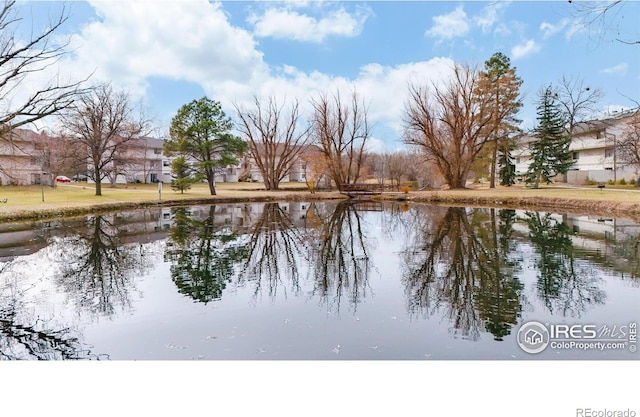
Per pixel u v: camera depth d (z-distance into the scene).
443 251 10.73
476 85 33.22
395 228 15.45
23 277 8.15
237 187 44.75
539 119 32.44
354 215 20.53
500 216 18.72
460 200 27.23
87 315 6.00
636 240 11.90
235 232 14.48
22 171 35.56
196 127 29.25
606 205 19.00
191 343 4.99
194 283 7.71
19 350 4.85
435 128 35.00
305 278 8.09
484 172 39.06
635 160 29.58
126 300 6.67
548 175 33.38
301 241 12.61
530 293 6.92
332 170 36.62
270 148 40.19
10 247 11.35
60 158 32.94
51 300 6.69
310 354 4.65
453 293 6.97
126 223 16.81
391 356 4.60
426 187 43.12
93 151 26.94
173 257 10.12
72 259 9.87
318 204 28.02
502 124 33.19
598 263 9.02
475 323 5.59
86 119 27.30
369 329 5.39
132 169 43.00
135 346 4.92
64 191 30.58
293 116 40.22
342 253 10.68
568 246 11.06
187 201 26.52
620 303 6.36
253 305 6.41
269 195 31.23
